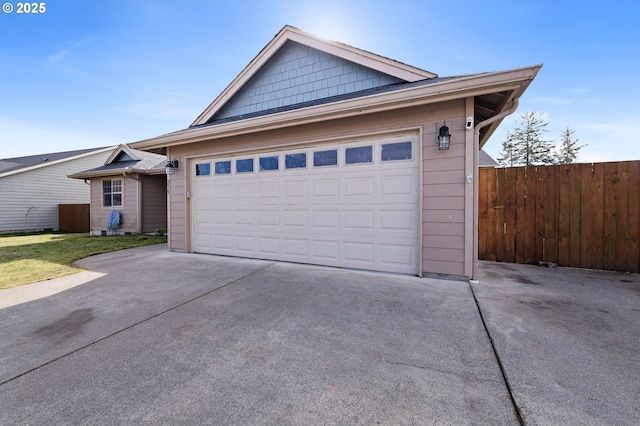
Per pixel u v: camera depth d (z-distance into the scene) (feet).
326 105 15.25
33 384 6.25
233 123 18.31
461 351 7.38
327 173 17.08
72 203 51.42
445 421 5.00
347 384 6.10
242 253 20.25
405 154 15.10
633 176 15.05
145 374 6.58
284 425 4.96
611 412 5.16
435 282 13.57
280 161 18.60
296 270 16.26
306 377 6.38
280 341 8.10
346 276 14.87
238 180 20.27
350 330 8.72
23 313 10.40
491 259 18.24
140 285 13.78
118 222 37.60
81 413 5.34
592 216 15.92
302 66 21.30
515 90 12.03
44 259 20.66
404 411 5.25
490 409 5.28
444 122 13.89
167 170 22.63
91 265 18.44
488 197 18.28
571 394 5.66
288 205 18.37
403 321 9.30
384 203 15.60
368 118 15.56
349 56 18.78
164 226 39.78
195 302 11.36
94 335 8.59
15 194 44.52
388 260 15.53
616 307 10.31
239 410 5.36
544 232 16.98
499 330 8.54
